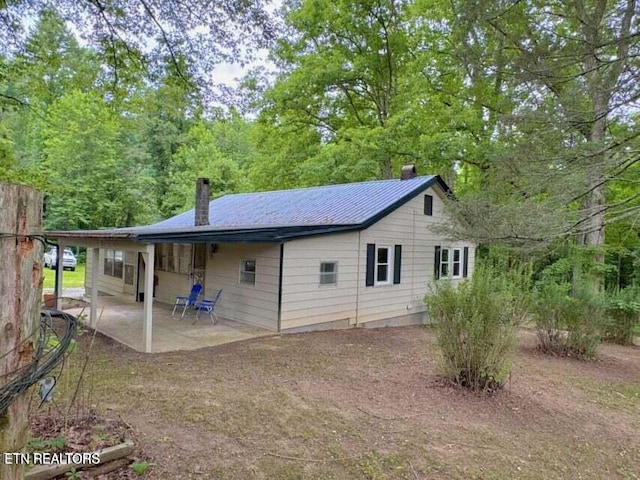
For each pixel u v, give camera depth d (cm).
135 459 307
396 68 1964
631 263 1597
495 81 1126
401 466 330
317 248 945
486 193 969
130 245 722
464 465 338
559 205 790
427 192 1248
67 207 2409
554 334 795
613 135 793
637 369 726
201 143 2864
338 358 679
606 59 714
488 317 515
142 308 1123
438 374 584
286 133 2119
